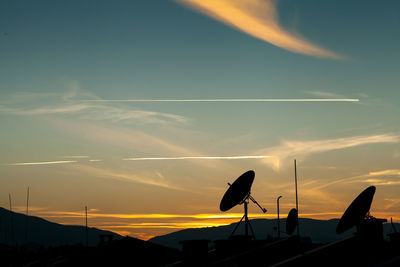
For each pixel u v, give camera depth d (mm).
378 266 13930
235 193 28969
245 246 22812
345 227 21516
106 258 39469
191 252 22312
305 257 16406
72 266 37438
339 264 16156
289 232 46000
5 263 49875
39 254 48625
